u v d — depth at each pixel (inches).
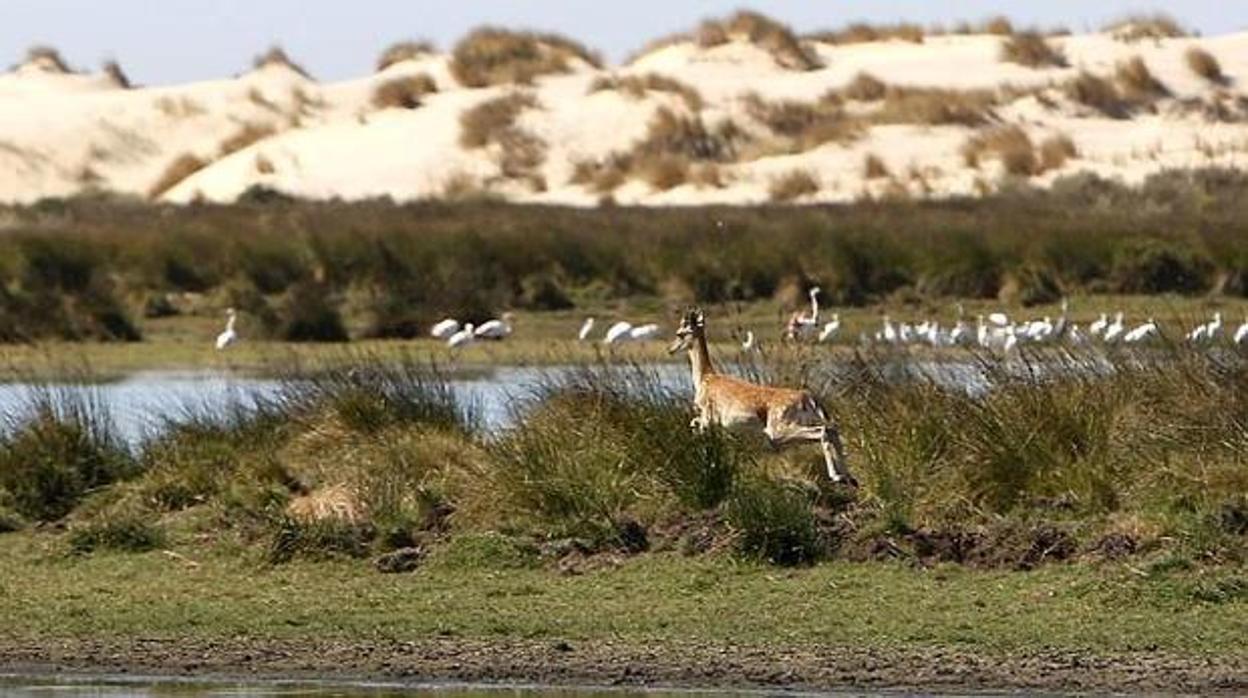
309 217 4761.3
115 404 2645.2
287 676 1547.7
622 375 2262.6
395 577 1798.7
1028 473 1871.3
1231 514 1768.0
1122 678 1502.2
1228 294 4052.7
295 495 1991.9
